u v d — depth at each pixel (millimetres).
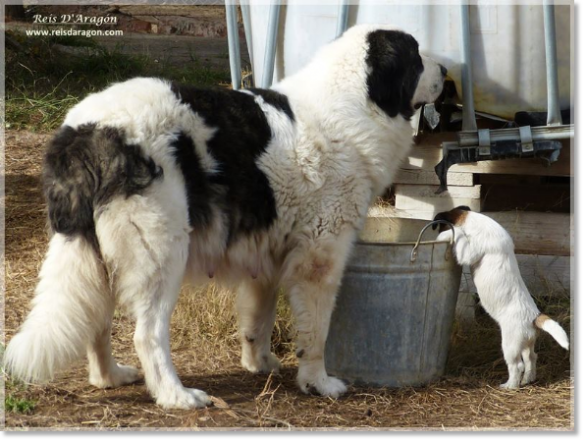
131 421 3627
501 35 4566
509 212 5316
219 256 3932
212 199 3760
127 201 3529
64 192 3562
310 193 3988
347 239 4109
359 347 4250
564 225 5223
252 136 3850
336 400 4070
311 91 4125
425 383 4336
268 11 5031
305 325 4090
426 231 4766
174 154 3625
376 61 4156
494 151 4672
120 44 12102
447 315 4344
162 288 3674
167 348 3762
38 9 13039
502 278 4234
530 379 4340
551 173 5121
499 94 4676
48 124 8953
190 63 11562
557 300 5250
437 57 4664
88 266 3590
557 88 4562
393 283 4129
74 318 3570
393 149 4305
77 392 3992
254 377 4418
